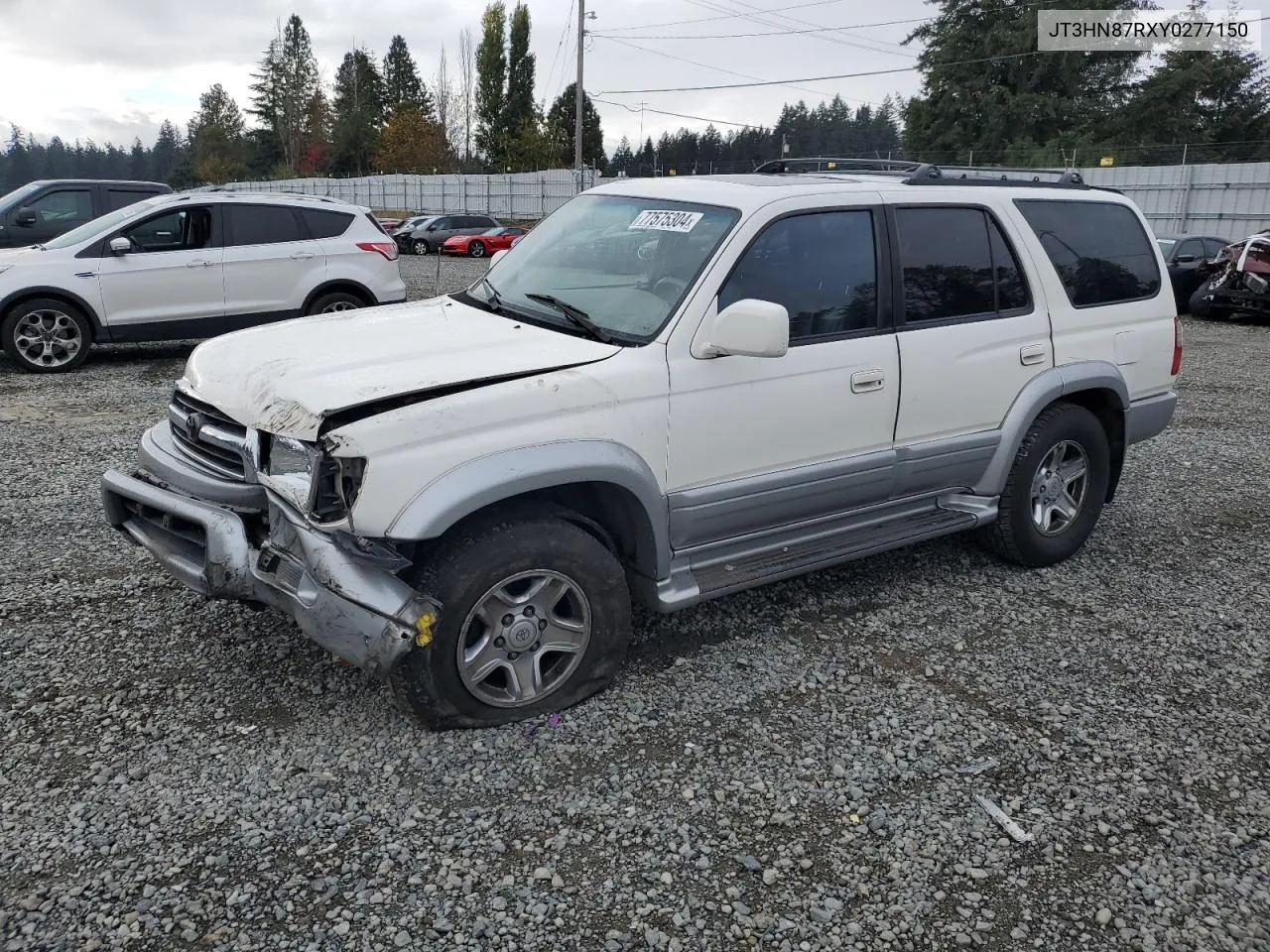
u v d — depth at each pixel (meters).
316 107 85.81
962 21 48.81
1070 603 4.75
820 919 2.64
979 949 2.57
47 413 7.98
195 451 3.57
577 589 3.47
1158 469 7.24
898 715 3.67
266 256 10.24
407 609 3.03
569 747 3.37
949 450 4.52
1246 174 25.89
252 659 3.87
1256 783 3.32
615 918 2.62
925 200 4.41
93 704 3.52
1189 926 2.67
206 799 3.02
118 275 9.69
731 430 3.77
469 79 75.25
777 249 3.91
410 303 4.48
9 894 2.60
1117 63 47.69
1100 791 3.25
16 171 163.62
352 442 2.97
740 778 3.24
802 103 90.62
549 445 3.28
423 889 2.69
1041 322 4.79
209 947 2.46
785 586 4.83
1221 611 4.71
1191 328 15.43
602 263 4.08
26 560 4.79
